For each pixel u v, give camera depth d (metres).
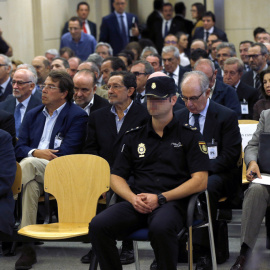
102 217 4.12
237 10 13.46
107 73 7.56
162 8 14.38
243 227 4.73
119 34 13.27
